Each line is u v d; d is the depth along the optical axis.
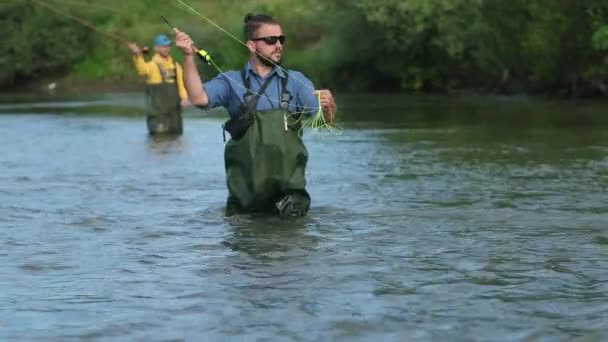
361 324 6.22
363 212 10.62
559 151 17.25
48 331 6.15
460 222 9.95
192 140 21.14
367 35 46.25
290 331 6.09
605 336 5.91
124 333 6.09
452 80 44.56
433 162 15.72
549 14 35.75
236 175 10.47
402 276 7.52
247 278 7.50
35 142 20.91
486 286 7.19
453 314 6.43
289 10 48.72
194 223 10.04
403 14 42.28
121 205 11.38
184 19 42.41
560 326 6.13
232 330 6.12
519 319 6.30
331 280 7.40
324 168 14.98
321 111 10.38
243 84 10.37
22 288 7.28
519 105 32.94
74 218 10.41
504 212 10.54
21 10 54.38
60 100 42.66
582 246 8.64
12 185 13.34
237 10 42.59
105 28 51.19
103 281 7.47
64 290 7.20
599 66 35.56
